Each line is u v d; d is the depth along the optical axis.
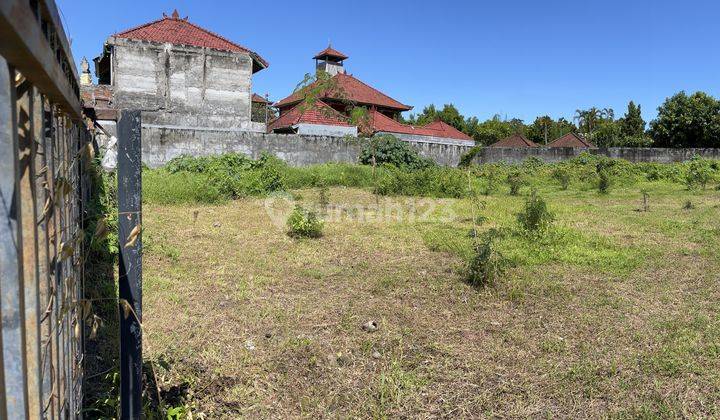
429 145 23.47
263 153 17.56
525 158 26.86
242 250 7.38
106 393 3.12
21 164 1.41
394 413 3.13
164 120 20.55
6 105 1.15
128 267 2.45
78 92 2.67
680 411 3.16
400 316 4.80
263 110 23.02
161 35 20.89
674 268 6.71
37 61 1.09
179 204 11.80
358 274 6.27
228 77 21.30
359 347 4.06
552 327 4.59
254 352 3.90
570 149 26.62
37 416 1.48
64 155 2.21
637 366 3.79
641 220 10.62
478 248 6.20
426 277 6.14
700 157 24.86
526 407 3.23
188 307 4.86
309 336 4.25
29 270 1.45
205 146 18.09
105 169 8.90
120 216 2.41
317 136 19.98
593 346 4.16
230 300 5.13
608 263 6.83
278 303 5.07
